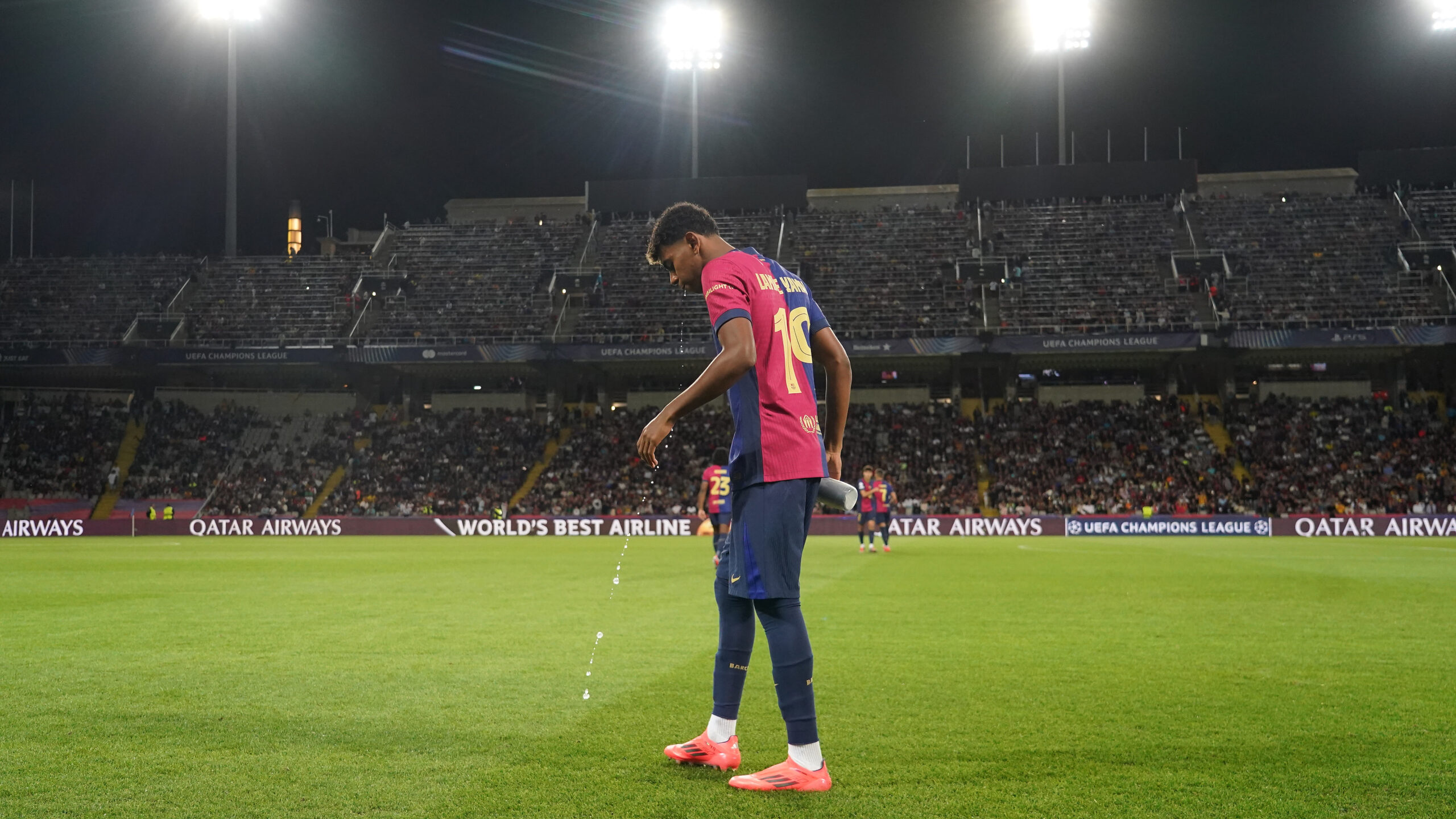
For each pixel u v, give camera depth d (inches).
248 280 1871.3
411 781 143.6
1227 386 1665.8
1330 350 1566.2
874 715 192.4
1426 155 1847.9
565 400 1865.2
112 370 1781.5
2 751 162.1
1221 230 1806.1
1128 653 277.1
